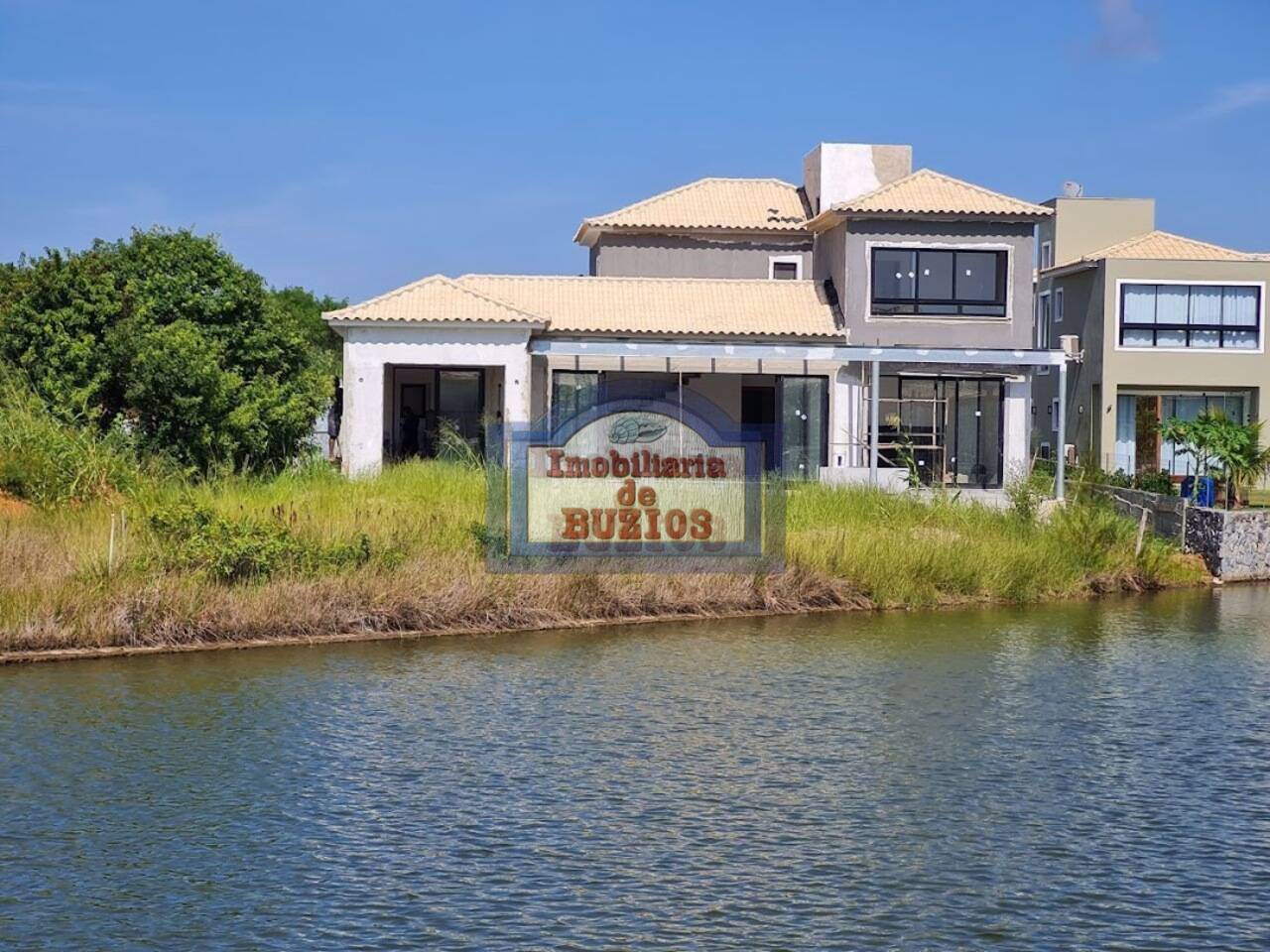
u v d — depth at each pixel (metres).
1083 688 20.50
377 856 13.11
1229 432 40.22
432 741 16.83
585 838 13.67
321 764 15.82
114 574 22.17
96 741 16.45
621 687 19.88
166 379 33.12
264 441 35.94
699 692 19.72
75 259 34.06
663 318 42.69
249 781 15.13
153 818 13.97
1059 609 28.52
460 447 38.03
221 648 21.61
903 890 12.55
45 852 13.06
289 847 13.29
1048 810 14.72
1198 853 13.54
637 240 47.06
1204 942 11.60
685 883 12.62
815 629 25.02
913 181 43.06
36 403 30.86
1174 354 49.75
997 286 42.50
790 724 18.02
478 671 20.59
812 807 14.71
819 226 44.97
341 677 19.92
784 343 41.88
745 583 26.77
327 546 24.41
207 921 11.67
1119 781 15.75
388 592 23.45
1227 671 21.86
